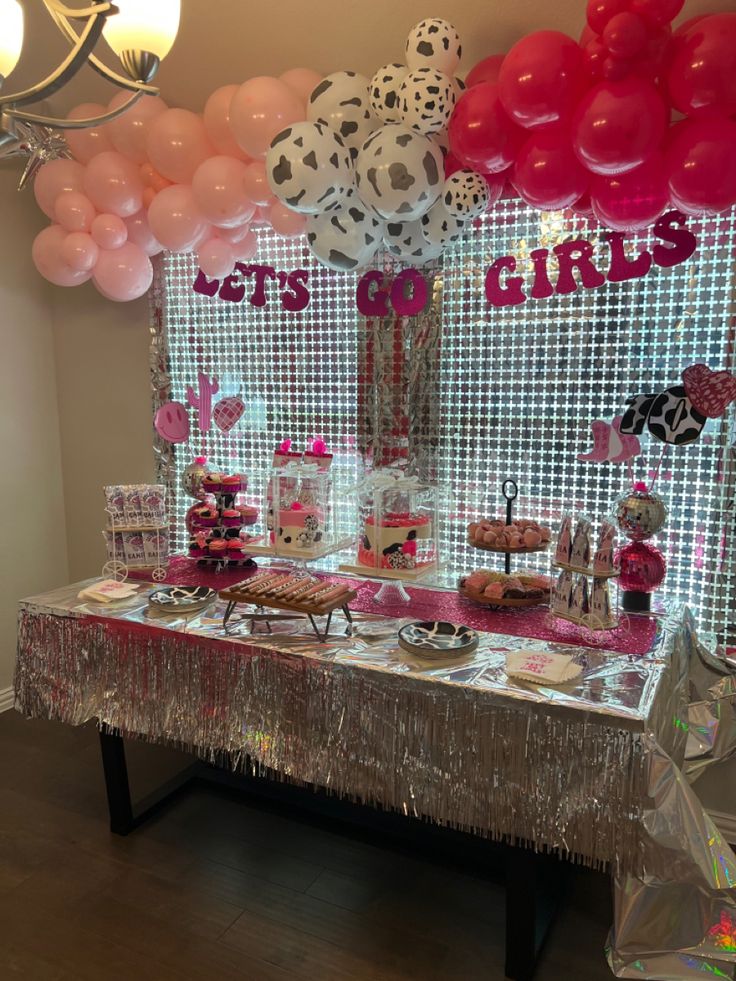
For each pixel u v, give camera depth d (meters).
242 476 2.65
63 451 3.54
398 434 2.67
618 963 1.60
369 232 2.16
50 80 1.21
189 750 2.10
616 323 2.31
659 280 2.23
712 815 2.37
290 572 2.50
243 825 2.42
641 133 1.55
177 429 2.98
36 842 2.33
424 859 2.24
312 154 1.86
